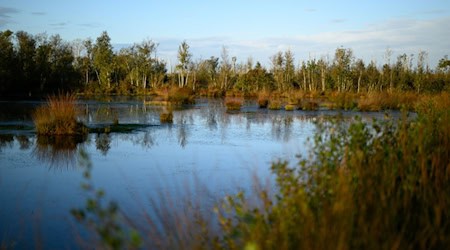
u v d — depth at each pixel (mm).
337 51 60406
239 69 81812
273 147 15508
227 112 31484
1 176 10898
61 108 18875
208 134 19188
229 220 3713
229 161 12797
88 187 2836
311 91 56781
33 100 39531
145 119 25328
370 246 2938
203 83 76938
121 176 10797
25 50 48062
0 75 42281
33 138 17188
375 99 34156
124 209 7656
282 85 65438
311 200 3656
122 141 16859
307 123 24031
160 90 62062
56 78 52062
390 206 3555
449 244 3189
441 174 4266
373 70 62250
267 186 4531
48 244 6383
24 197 9016
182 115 28594
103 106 35469
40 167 11992
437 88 48094
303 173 4250
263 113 30719
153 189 9391
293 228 3164
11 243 6453
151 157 13531
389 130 5281
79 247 6012
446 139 5102
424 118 5844
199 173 11078
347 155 4289
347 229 2990
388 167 4188
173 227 4320
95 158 13328
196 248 3500
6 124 21281
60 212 7984
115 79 73375
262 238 3061
